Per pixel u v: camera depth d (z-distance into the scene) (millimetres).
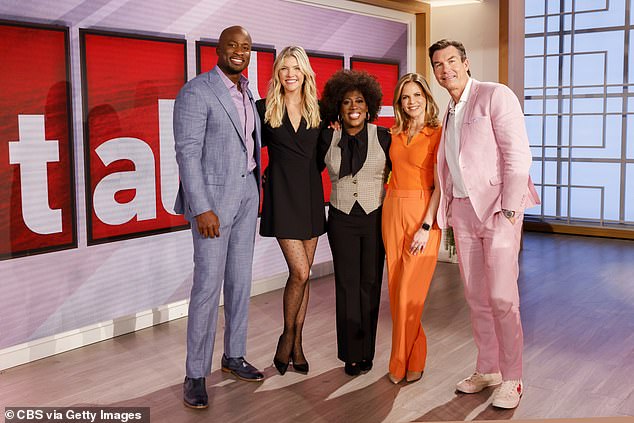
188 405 3295
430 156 3385
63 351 4098
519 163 3033
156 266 4633
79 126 4102
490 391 3424
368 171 3475
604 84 7441
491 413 3154
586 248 7043
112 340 4324
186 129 3225
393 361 3545
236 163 3352
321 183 3586
